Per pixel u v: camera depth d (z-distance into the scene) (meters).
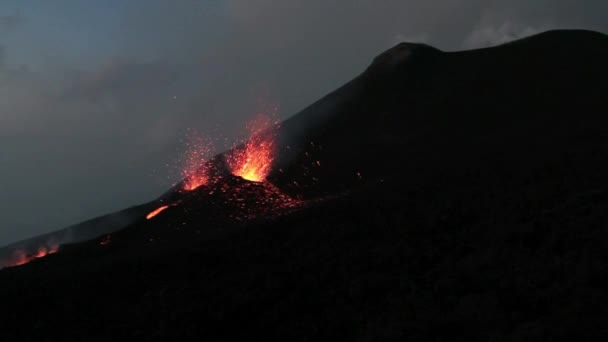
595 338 7.04
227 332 9.49
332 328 8.95
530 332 7.32
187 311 10.10
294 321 9.41
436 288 9.42
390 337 8.09
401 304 9.09
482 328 7.92
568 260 9.38
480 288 9.23
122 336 9.73
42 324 10.44
